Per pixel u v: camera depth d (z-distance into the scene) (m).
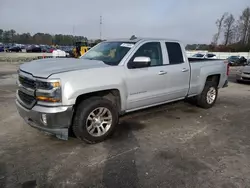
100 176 2.88
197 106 6.34
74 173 2.93
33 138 3.97
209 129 4.61
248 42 61.56
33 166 3.08
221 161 3.31
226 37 68.19
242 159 3.38
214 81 6.37
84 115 3.57
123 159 3.32
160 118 5.24
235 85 11.09
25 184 2.69
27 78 3.49
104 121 3.90
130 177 2.87
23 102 3.63
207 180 2.84
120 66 4.00
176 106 6.34
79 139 3.82
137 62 4.04
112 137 4.09
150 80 4.45
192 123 4.95
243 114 5.76
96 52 4.72
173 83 4.96
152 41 4.64
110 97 4.12
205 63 5.90
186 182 2.79
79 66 3.66
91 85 3.52
